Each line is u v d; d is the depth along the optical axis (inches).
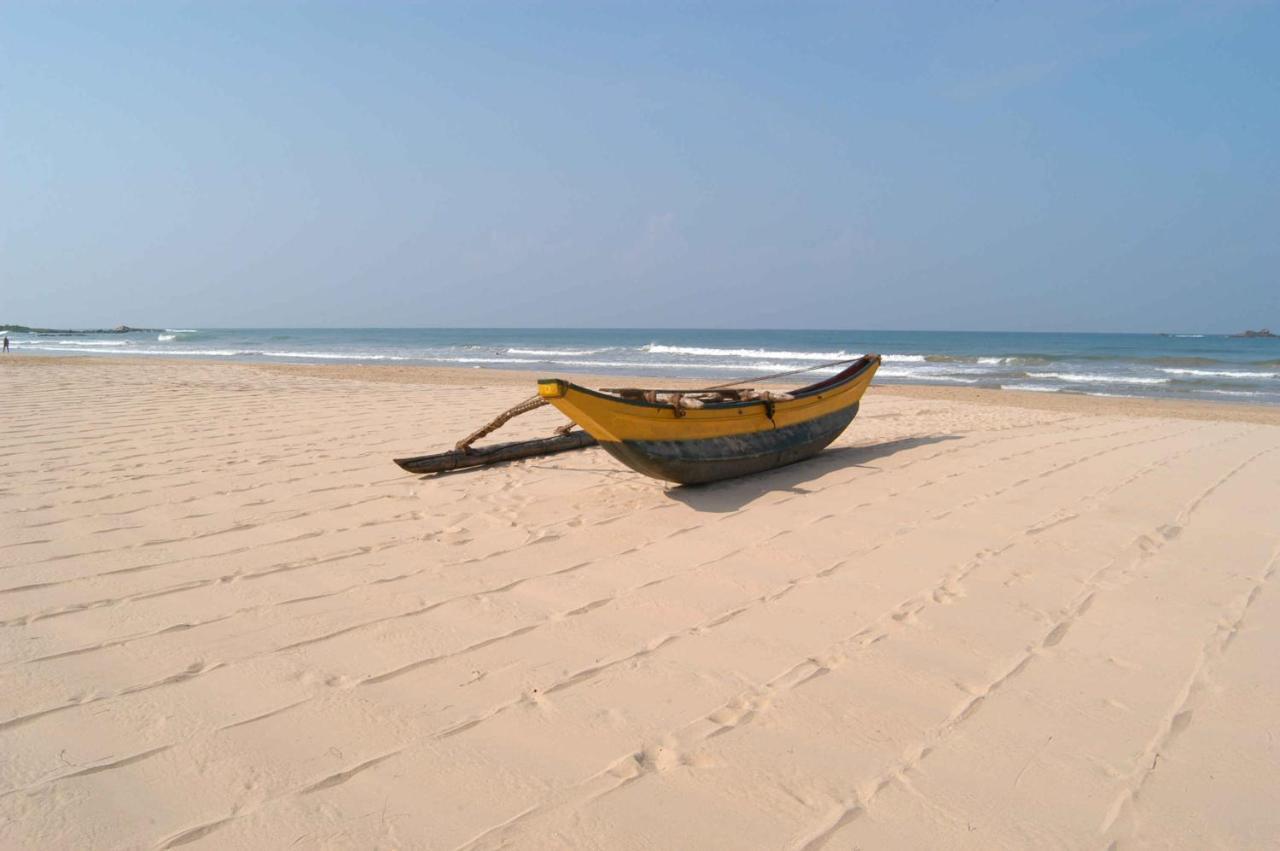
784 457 321.7
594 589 189.9
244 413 497.7
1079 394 933.2
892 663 151.8
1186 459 354.0
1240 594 187.0
